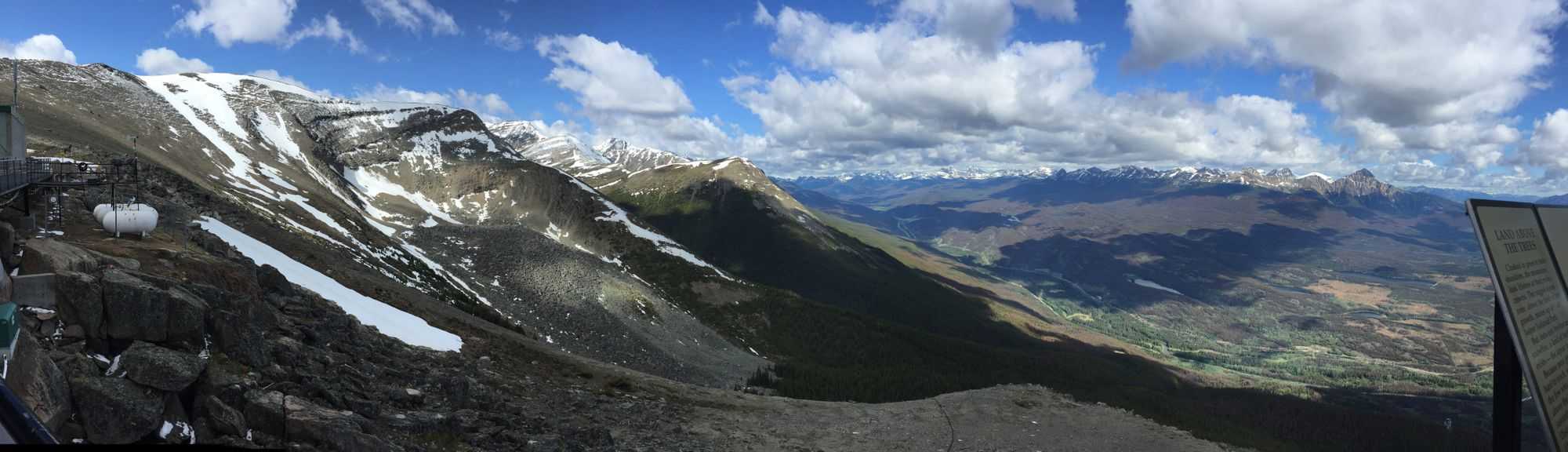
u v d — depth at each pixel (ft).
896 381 483.10
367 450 58.13
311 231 330.95
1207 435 137.18
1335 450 518.37
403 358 105.19
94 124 448.24
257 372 65.36
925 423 128.98
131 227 98.12
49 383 46.32
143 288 58.85
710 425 115.85
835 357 625.82
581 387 131.34
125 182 181.47
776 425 122.11
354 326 106.83
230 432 54.70
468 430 75.46
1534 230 28.37
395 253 403.75
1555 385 26.81
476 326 204.95
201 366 56.54
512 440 77.10
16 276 54.85
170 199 196.54
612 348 404.36
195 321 61.67
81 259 62.64
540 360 154.30
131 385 51.37
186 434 53.11
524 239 604.90
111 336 56.80
